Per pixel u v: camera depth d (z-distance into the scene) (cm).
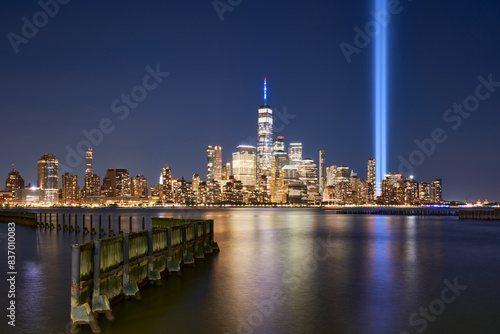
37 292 2461
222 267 3288
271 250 4547
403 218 15625
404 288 2581
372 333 1766
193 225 3550
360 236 6688
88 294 1798
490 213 13725
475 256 4112
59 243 5509
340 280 2820
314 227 9350
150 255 2486
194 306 2112
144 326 1794
